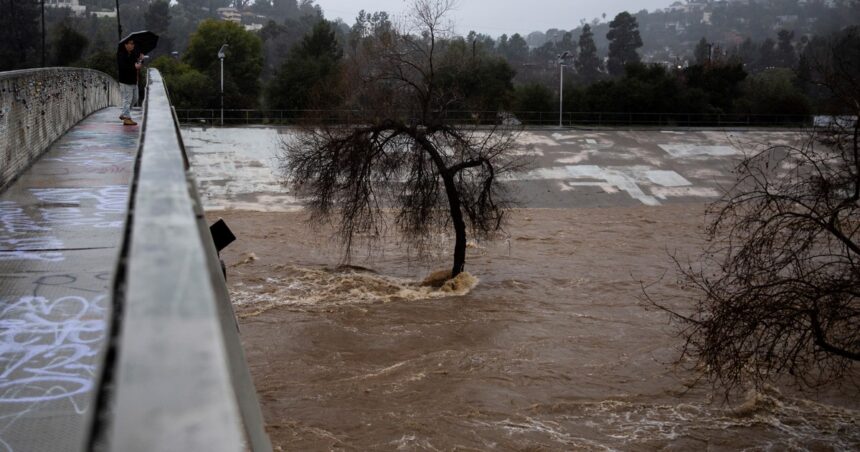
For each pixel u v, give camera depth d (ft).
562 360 65.05
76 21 454.40
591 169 181.68
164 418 2.41
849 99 47.11
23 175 38.37
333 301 82.84
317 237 117.70
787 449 48.75
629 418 53.62
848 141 48.93
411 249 110.63
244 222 129.90
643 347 68.49
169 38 430.20
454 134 90.17
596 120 245.45
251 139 186.29
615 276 96.68
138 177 6.89
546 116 245.24
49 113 50.65
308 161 91.04
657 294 87.71
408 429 50.47
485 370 62.34
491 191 94.38
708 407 55.67
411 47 94.07
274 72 251.39
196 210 8.39
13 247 24.59
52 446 12.75
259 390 57.26
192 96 238.07
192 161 169.37
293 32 568.82
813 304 43.80
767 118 253.85
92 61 249.55
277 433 49.57
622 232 131.34
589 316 78.64
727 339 45.44
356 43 111.96
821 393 57.72
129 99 66.80
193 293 3.36
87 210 30.40
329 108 96.37
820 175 47.11
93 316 18.84
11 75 38.75
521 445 48.57
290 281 91.66
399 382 59.47
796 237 47.34
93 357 16.55
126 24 540.11
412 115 90.68
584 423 52.65
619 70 508.12
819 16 632.79
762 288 44.86
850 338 45.75
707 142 206.39
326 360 64.34
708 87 262.06
